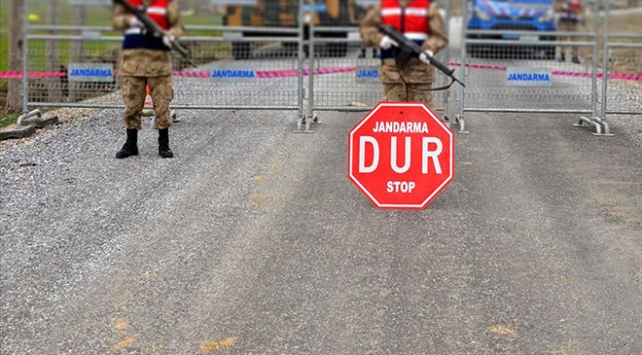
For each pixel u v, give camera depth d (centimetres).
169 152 1133
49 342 605
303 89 1404
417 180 913
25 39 1357
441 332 621
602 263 758
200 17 1445
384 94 1044
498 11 1655
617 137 1334
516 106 1562
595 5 1395
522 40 1408
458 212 908
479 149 1219
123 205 913
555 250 791
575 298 682
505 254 780
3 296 677
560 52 1706
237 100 1538
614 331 623
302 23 1359
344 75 1550
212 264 750
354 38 1387
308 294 688
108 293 686
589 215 898
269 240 812
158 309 659
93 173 1047
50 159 1120
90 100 1515
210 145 1213
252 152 1170
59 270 730
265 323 636
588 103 1568
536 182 1034
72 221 859
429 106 1031
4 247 782
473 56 1543
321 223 865
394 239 820
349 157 914
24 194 950
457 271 738
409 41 982
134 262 751
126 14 1088
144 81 1109
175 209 902
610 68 1825
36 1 1430
